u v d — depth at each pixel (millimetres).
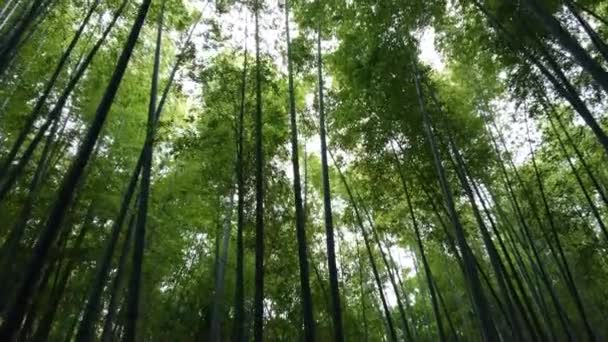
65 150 7926
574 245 9914
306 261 5250
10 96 7203
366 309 14000
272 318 10516
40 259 2840
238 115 6973
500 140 9914
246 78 7129
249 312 10227
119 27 7980
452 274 13438
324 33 8414
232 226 10047
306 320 4742
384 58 7406
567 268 8406
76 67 7742
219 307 8047
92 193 7910
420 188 9164
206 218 9359
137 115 8711
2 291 6121
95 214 7914
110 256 5184
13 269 6668
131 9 7707
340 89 8703
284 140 7410
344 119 8438
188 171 8812
